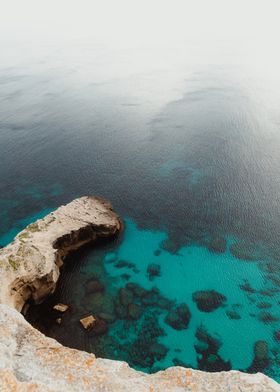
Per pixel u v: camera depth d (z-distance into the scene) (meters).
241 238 34.66
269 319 26.52
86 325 25.55
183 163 49.38
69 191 44.88
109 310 27.31
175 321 26.52
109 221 35.41
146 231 36.22
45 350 15.17
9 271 25.92
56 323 26.02
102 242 34.62
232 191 41.84
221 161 49.03
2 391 11.62
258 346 24.62
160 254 33.16
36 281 26.67
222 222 36.91
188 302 28.16
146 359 23.83
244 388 13.75
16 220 39.78
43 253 28.61
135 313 27.11
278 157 48.91
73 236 32.50
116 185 45.19
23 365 14.15
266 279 30.00
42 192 45.22
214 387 14.12
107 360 15.52
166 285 29.81
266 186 42.31
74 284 29.78
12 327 16.16
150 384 14.34
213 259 32.34
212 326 26.12
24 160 53.91
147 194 42.62
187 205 39.97
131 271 31.25
